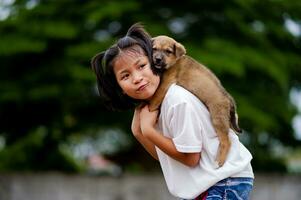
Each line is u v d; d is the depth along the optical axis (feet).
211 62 46.26
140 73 12.60
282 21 56.08
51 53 53.11
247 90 52.44
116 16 48.98
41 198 46.32
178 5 53.01
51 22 51.37
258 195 46.93
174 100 12.48
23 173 46.75
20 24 52.29
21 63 53.72
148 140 13.46
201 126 12.60
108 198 45.98
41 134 57.31
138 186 45.80
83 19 52.19
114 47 12.80
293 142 60.39
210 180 12.30
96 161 73.10
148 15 52.29
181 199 13.00
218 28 53.21
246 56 49.29
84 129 56.70
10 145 57.41
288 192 47.09
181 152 12.28
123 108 13.75
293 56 55.01
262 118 48.70
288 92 57.26
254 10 53.31
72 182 46.21
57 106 54.75
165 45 14.62
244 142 59.21
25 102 52.80
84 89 51.21
